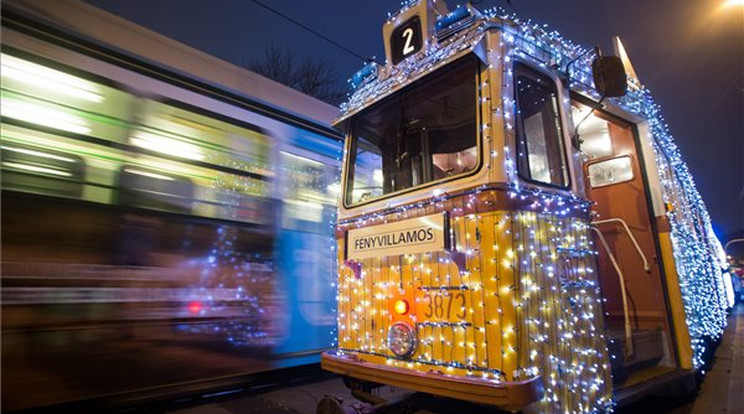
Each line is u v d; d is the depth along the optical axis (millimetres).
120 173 3865
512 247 2682
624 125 4805
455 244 2916
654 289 4559
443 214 2982
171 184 4207
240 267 4645
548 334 2754
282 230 5117
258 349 4684
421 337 3057
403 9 3828
